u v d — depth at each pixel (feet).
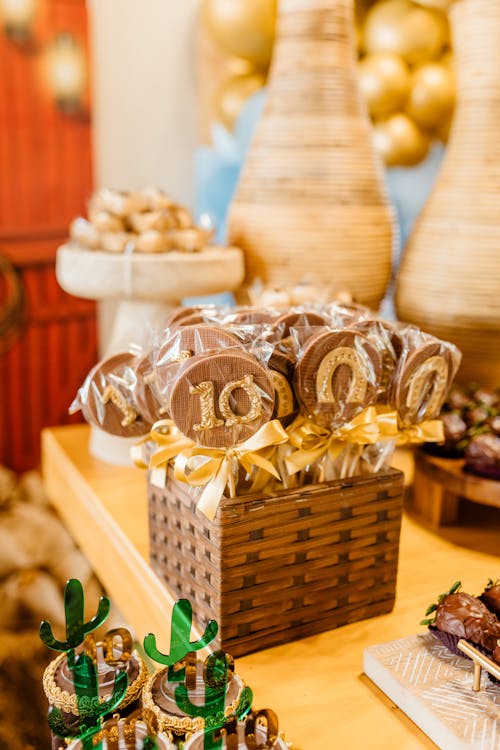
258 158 3.62
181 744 1.65
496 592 2.02
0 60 4.18
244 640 2.09
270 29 4.14
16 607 3.88
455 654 1.98
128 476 3.41
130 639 1.96
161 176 4.93
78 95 4.45
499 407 3.05
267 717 1.67
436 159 4.65
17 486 4.60
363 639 2.20
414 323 3.59
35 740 3.24
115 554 2.85
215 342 1.98
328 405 2.09
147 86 4.73
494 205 3.32
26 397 4.67
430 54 4.32
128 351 2.42
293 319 2.20
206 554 2.06
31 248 4.50
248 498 2.00
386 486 2.22
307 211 3.51
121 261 3.10
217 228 4.81
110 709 1.75
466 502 3.27
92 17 4.46
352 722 1.84
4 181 4.33
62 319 4.70
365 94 4.31
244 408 1.93
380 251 3.72
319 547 2.14
